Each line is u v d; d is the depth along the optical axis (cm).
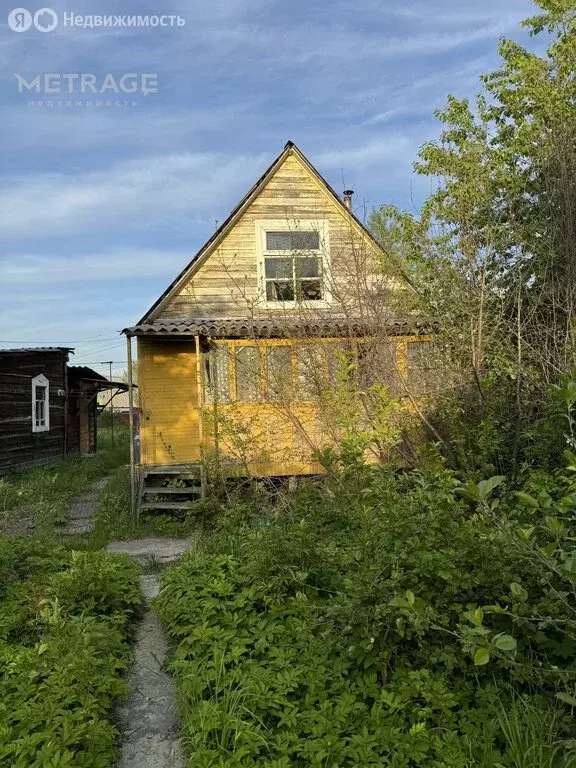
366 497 437
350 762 308
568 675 306
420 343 893
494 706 329
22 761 302
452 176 903
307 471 1029
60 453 2016
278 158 1247
